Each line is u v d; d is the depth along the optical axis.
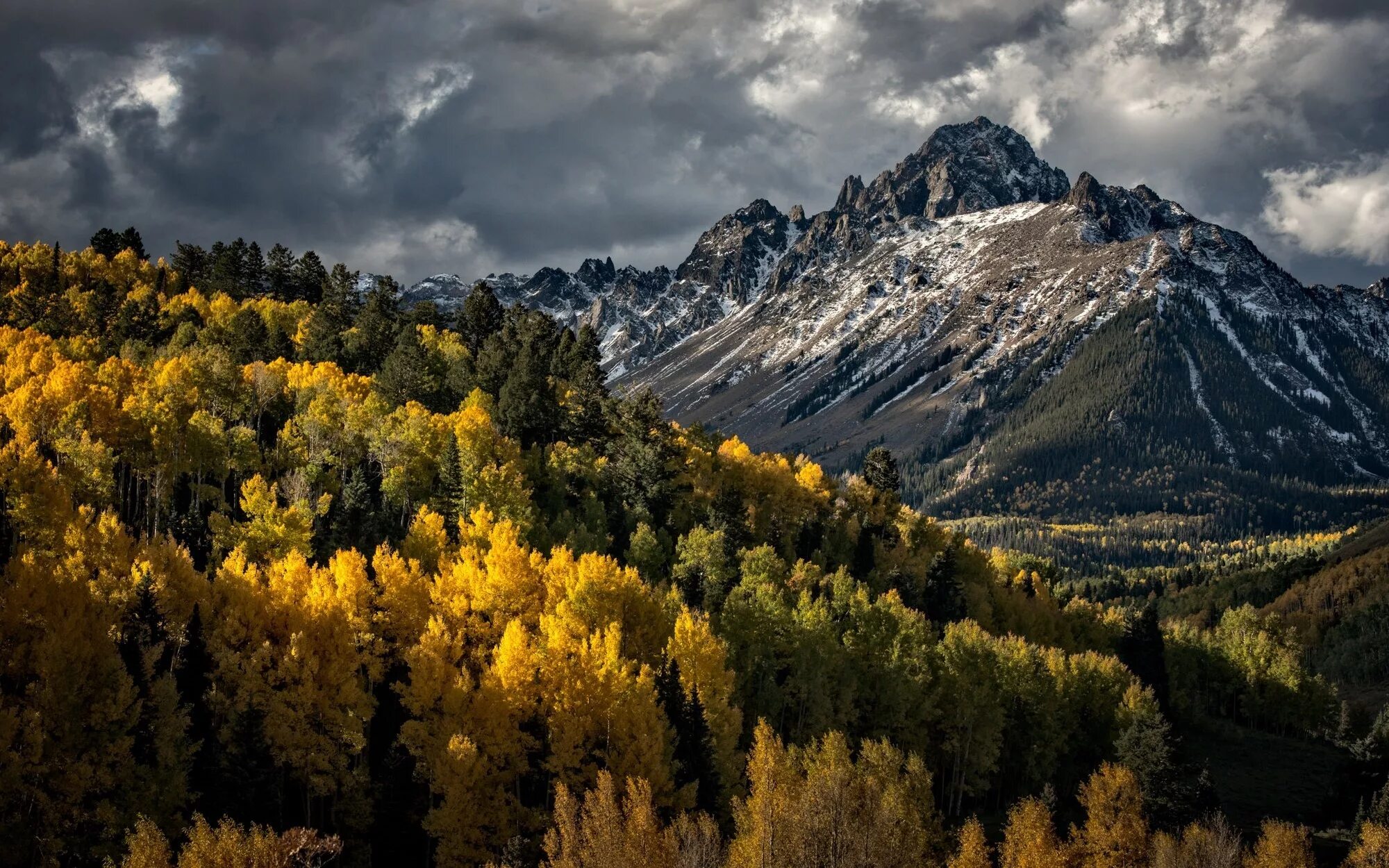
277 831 58.88
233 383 115.88
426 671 64.25
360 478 98.69
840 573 104.81
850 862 58.47
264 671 62.56
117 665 55.03
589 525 107.62
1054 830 73.81
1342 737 132.62
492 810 61.31
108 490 87.62
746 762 72.06
